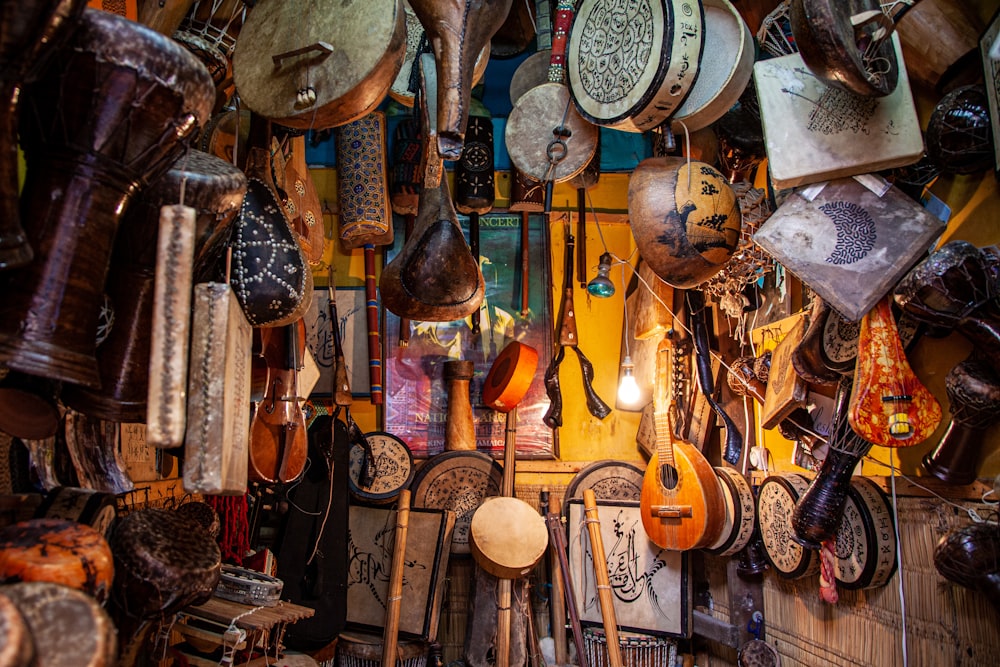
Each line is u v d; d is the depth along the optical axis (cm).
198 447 131
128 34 126
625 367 376
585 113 272
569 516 373
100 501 160
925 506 229
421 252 286
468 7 210
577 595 361
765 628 323
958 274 187
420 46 261
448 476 380
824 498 246
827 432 265
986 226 208
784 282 321
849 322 229
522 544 341
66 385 149
